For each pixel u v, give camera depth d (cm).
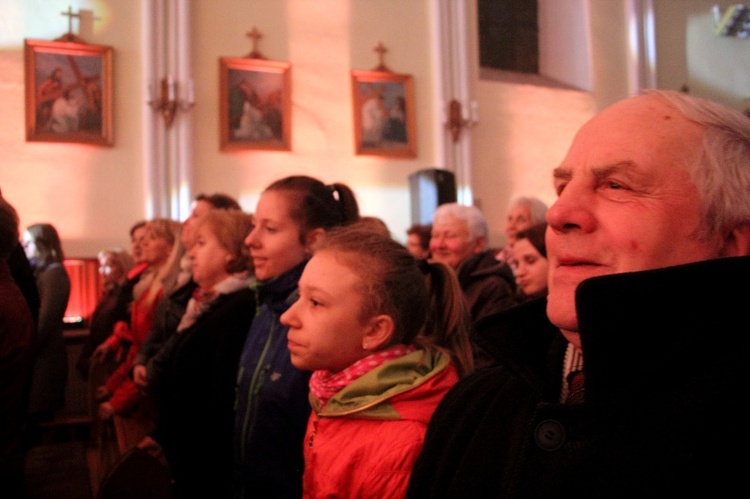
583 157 88
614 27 1084
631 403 79
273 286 190
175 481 225
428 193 769
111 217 777
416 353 144
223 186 824
